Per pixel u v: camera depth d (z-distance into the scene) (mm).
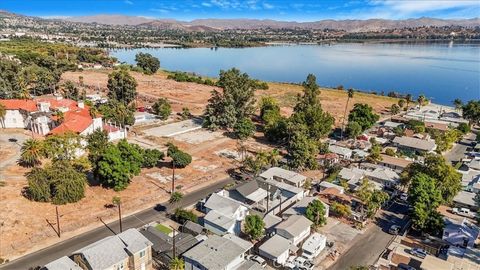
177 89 197875
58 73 173125
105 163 76750
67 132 92062
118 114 119125
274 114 133250
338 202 76562
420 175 71438
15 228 62938
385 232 67188
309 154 94938
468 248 59844
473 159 101938
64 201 71625
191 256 51750
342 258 59406
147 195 78000
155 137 116125
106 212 70312
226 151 106688
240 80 130750
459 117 149250
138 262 52031
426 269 52562
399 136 119062
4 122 114812
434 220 64500
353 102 178500
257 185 79000
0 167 86000
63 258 49656
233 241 56531
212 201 69500
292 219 64625
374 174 86625
